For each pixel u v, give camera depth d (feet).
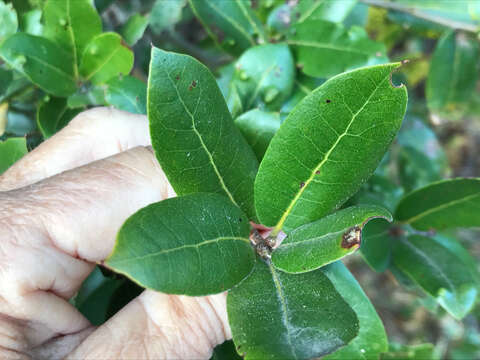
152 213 0.37
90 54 0.68
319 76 0.70
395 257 0.71
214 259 0.41
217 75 0.81
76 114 0.73
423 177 1.02
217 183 0.46
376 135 0.42
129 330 0.50
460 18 0.84
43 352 0.51
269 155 0.43
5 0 0.71
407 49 1.33
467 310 0.66
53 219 0.49
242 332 0.40
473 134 1.68
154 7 0.77
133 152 0.55
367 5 0.83
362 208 0.39
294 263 0.42
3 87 0.71
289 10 0.74
